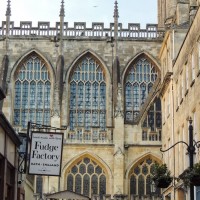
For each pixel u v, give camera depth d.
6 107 93.69
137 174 88.31
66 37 99.62
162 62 79.38
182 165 58.34
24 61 98.75
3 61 97.19
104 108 97.06
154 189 84.88
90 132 89.81
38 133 37.97
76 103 97.19
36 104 97.06
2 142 36.16
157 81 94.00
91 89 97.88
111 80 97.56
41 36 99.38
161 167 39.03
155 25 102.19
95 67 99.06
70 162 88.00
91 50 99.00
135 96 98.19
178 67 62.84
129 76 99.00
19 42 99.31
